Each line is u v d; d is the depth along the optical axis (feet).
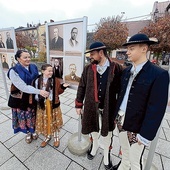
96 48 3.72
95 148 5.35
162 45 29.78
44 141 6.15
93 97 4.23
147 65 2.99
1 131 7.06
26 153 5.65
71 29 4.89
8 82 17.72
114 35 38.63
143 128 2.92
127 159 4.29
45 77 5.22
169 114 9.20
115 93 4.17
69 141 6.23
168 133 7.16
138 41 2.76
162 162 5.34
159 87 2.71
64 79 5.74
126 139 3.95
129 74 3.43
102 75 4.06
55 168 5.00
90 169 4.99
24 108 5.42
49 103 5.39
